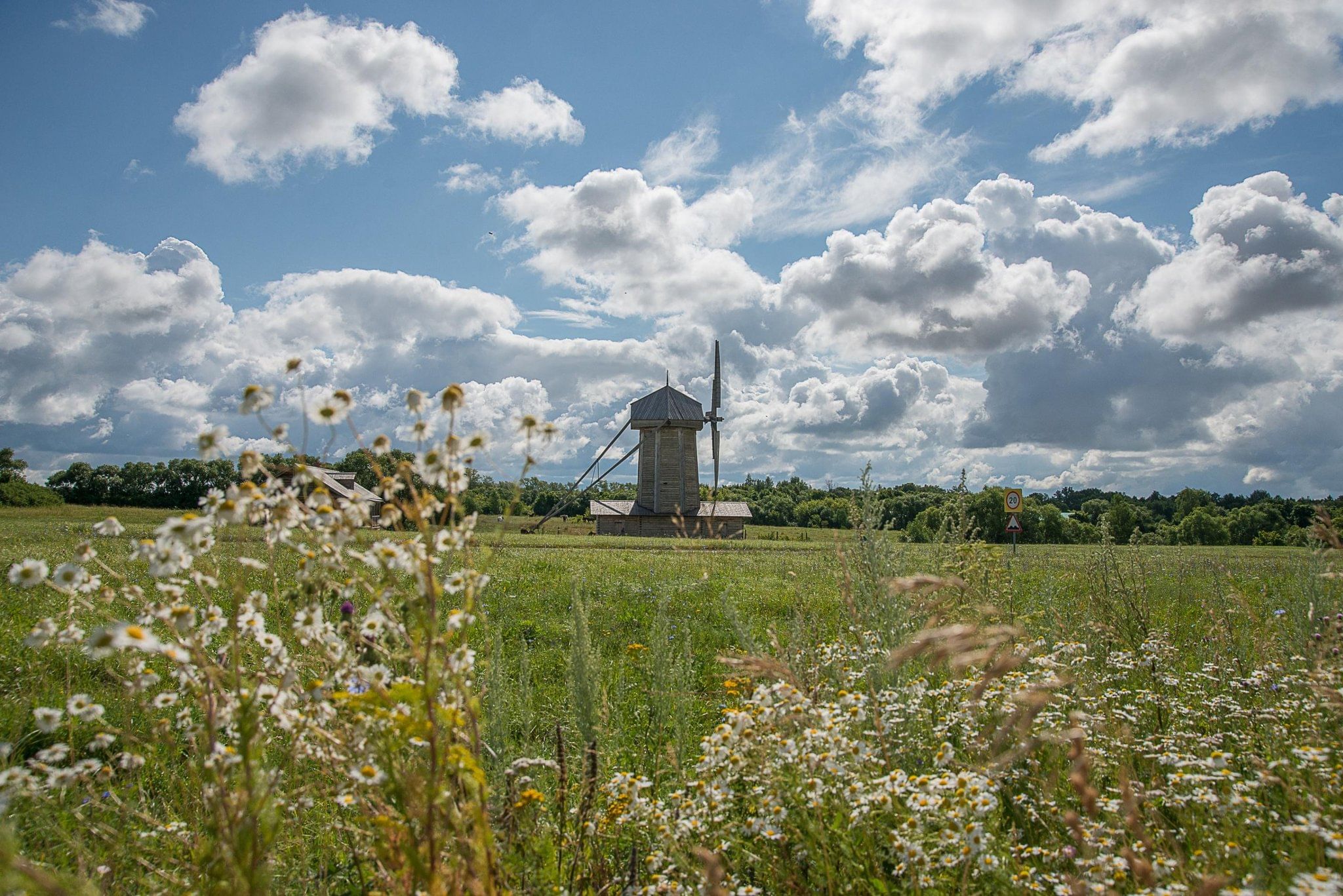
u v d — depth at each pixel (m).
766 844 2.67
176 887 2.38
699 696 5.58
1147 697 4.32
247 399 1.92
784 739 2.85
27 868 1.45
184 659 1.91
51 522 32.59
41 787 2.39
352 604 2.63
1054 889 2.43
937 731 3.42
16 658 5.30
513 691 4.66
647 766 3.73
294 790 2.45
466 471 2.01
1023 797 3.06
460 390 2.00
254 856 1.84
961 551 5.82
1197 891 1.95
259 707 2.12
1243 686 4.45
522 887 2.48
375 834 2.33
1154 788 3.15
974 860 2.45
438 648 2.10
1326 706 3.29
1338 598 4.88
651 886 2.47
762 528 59.56
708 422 54.28
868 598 4.59
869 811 2.58
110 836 2.49
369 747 2.14
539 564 17.25
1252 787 2.92
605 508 54.06
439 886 1.85
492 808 2.97
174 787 3.22
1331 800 2.65
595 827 2.78
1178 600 9.10
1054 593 7.25
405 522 2.29
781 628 8.01
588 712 3.74
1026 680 3.72
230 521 1.95
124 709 3.70
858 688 4.16
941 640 1.67
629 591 12.75
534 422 2.19
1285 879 2.21
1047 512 50.53
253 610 2.14
